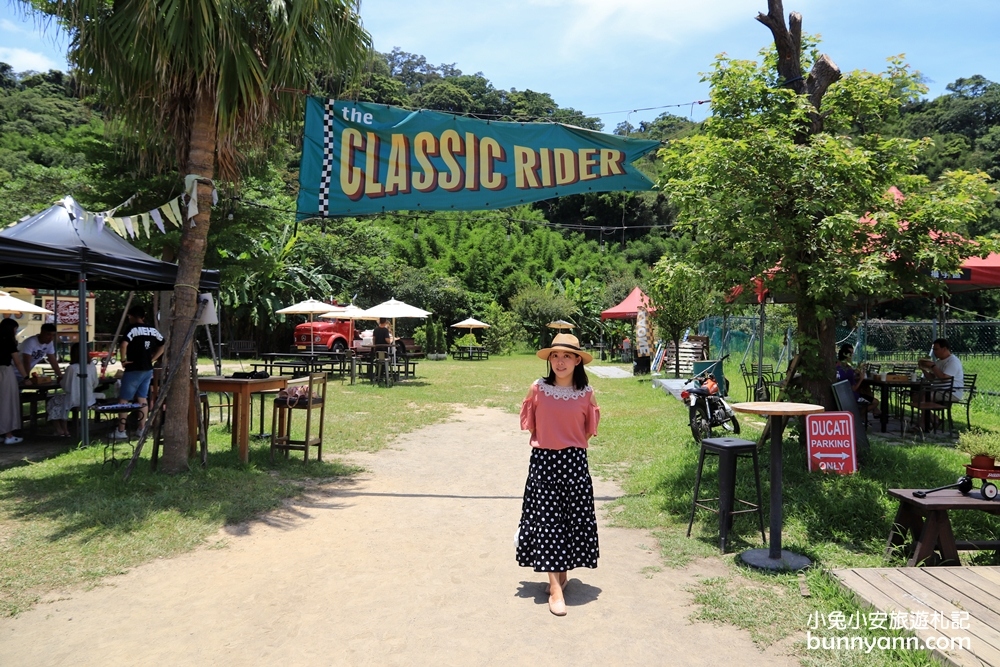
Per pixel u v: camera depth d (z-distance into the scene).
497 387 17.47
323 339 24.88
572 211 56.16
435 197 7.21
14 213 23.66
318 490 6.53
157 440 6.61
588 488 3.98
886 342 19.11
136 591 3.97
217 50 6.11
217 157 7.04
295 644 3.30
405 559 4.61
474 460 8.27
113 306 27.09
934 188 6.52
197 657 3.16
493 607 3.78
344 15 6.77
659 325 18.52
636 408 12.79
